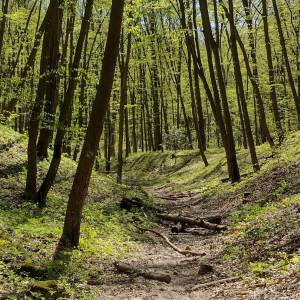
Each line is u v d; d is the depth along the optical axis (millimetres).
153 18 34031
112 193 21156
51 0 14469
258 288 7613
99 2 23000
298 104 26203
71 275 9164
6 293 7297
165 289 8922
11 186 15422
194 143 62406
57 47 15727
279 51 38031
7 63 33469
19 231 11055
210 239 14039
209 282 8961
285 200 13688
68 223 11266
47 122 15203
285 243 9680
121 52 27094
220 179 27219
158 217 18703
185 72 46750
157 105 47562
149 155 45156
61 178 19172
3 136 20547
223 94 22219
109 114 34594
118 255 11797
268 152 26828
